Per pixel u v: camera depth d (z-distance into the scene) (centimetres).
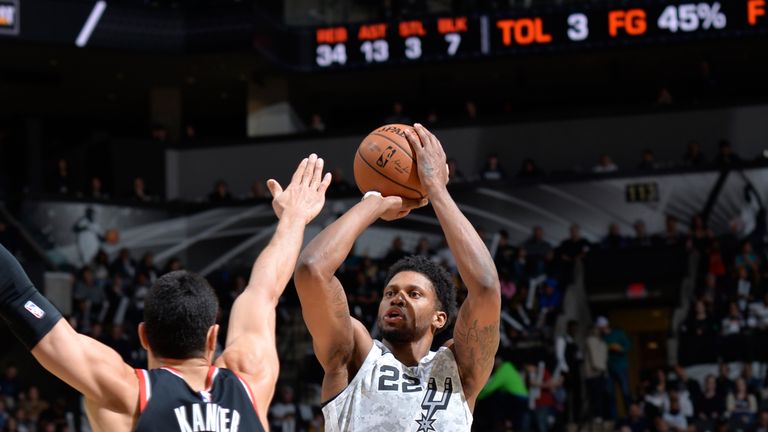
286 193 385
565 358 1703
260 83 2408
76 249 2069
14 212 2042
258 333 340
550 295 1834
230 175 2297
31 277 1912
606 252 1917
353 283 1875
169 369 318
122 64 2355
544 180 2061
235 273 2139
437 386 410
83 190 2250
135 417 307
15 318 294
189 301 321
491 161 2130
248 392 322
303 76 2367
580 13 2216
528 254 1970
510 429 1597
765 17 2148
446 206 420
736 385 1644
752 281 1814
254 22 2239
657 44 2189
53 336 298
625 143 2202
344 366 414
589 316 1905
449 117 2492
